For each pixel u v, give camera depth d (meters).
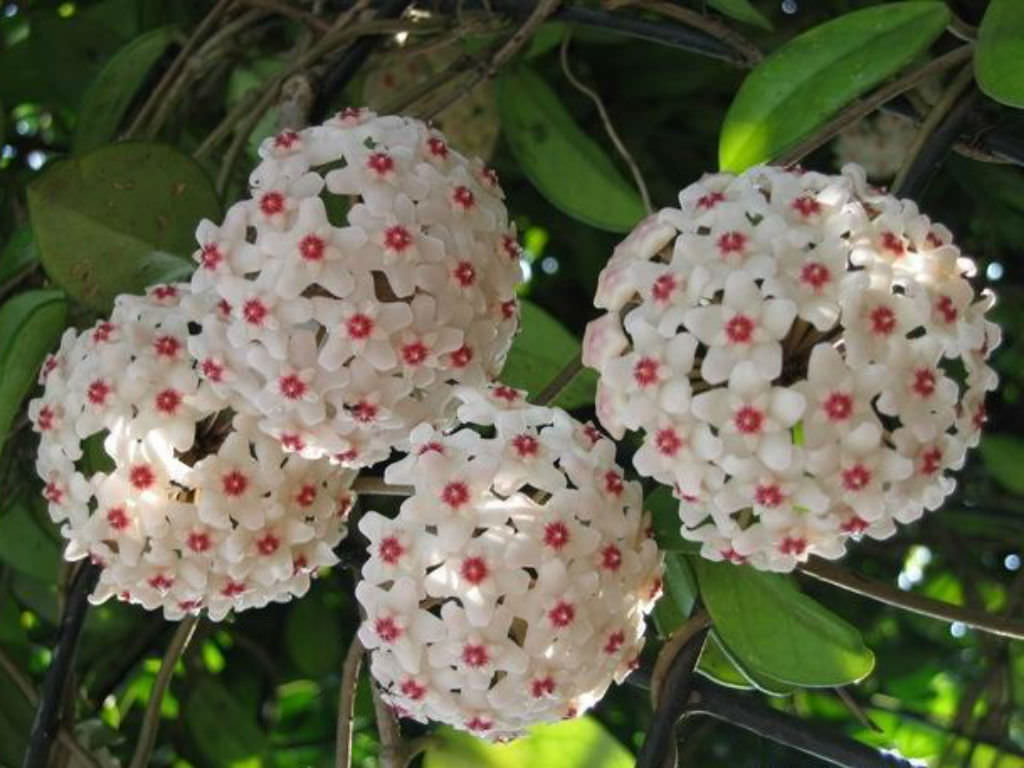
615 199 0.70
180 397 0.57
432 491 0.53
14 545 0.73
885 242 0.53
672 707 0.58
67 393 0.58
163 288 0.59
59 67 0.78
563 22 0.68
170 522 0.57
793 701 0.73
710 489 0.53
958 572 0.80
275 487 0.57
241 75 0.76
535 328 0.67
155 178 0.63
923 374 0.53
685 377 0.52
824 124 0.60
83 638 0.78
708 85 0.78
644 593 0.55
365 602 0.54
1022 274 0.79
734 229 0.53
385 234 0.55
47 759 0.64
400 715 0.58
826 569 0.58
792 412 0.52
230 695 0.80
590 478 0.54
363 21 0.66
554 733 0.63
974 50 0.60
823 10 0.75
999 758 0.74
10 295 0.69
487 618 0.53
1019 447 0.80
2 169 0.78
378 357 0.55
